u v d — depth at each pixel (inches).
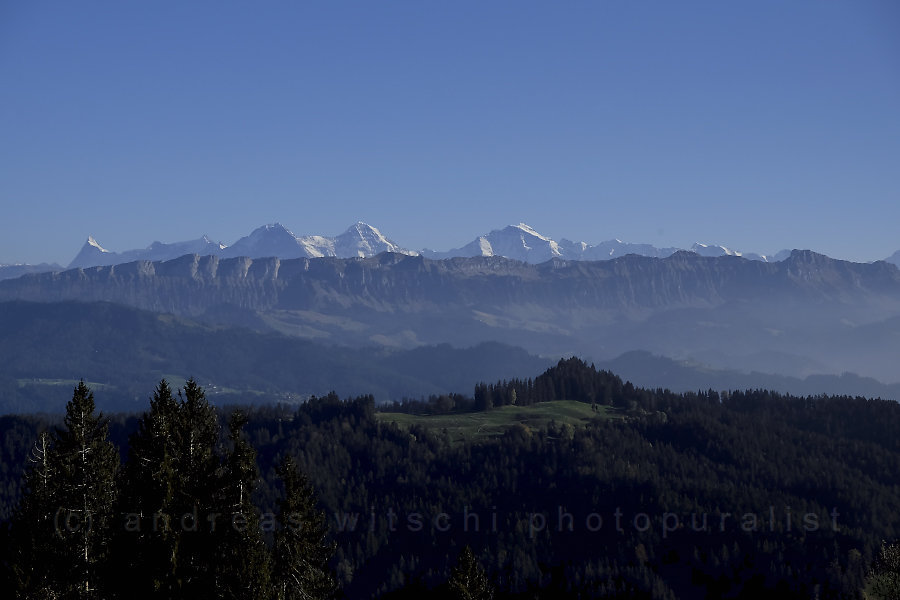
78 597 4328.3
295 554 4530.0
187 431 4559.5
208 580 4168.3
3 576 4520.2
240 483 4520.2
